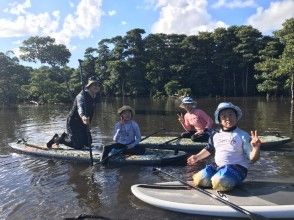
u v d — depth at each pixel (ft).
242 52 165.17
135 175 26.17
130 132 29.96
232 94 173.47
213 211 18.33
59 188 23.91
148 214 19.21
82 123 32.96
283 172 26.35
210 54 173.47
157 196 20.07
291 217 17.65
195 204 18.80
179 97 152.76
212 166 20.66
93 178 25.76
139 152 30.17
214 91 176.04
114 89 185.68
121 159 28.86
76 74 179.32
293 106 90.99
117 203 20.86
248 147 19.65
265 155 31.32
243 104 102.83
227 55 169.27
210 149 21.44
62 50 206.69
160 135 44.11
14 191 23.58
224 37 169.48
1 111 101.14
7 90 157.17
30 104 147.95
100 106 110.22
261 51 153.28
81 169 28.17
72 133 32.89
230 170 19.53
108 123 57.93
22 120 70.08
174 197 19.79
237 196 18.94
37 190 23.63
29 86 164.76
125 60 181.06
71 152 31.81
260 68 135.95
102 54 186.50
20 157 32.55
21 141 37.40
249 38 164.04
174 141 34.60
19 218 19.40
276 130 46.24
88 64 185.26
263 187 19.79
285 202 18.16
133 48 178.70
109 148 29.25
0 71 164.86
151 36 175.63
